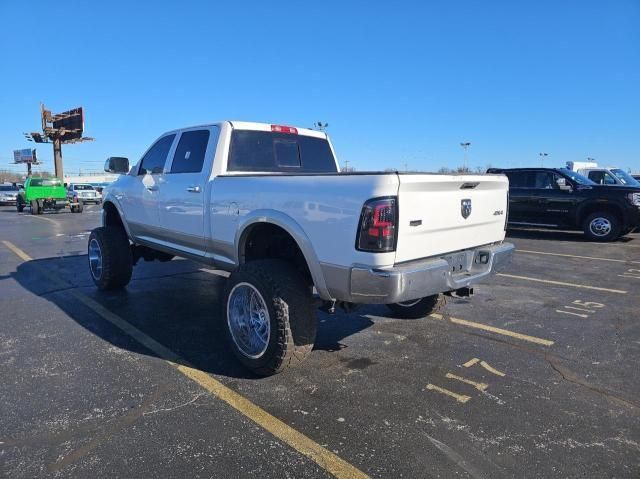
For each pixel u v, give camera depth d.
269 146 4.93
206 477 2.48
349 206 3.12
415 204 3.19
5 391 3.42
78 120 38.38
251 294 3.70
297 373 3.75
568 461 2.63
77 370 3.79
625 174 16.56
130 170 6.07
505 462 2.62
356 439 2.83
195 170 4.75
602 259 9.30
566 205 12.54
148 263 8.43
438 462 2.62
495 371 3.82
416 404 3.26
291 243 4.00
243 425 2.97
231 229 4.13
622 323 5.10
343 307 3.66
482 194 3.88
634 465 2.60
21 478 2.45
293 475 2.50
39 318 5.17
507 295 6.27
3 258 9.37
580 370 3.85
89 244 6.61
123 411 3.14
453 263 3.65
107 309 5.52
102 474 2.49
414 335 4.65
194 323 5.00
